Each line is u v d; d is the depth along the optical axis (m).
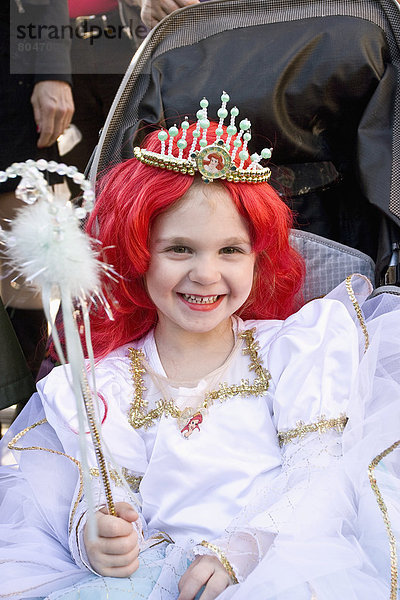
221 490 1.31
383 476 1.25
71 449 1.35
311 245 1.59
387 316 1.38
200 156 1.28
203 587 1.14
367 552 1.16
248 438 1.35
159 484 1.34
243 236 1.33
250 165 1.36
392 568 1.08
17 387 1.64
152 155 1.32
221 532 1.28
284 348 1.39
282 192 1.64
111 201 1.41
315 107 1.55
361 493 1.21
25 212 0.97
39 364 2.31
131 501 1.33
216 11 1.56
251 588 1.06
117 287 1.43
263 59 1.53
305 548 1.11
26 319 2.30
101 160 1.49
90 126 2.30
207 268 1.29
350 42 1.51
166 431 1.35
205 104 1.33
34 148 2.21
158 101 1.50
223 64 1.53
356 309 1.42
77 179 0.96
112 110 1.49
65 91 2.14
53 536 1.33
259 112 1.53
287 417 1.32
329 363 1.34
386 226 1.53
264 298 1.54
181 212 1.30
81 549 1.21
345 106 1.56
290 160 1.62
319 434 1.28
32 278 0.92
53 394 1.38
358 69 1.51
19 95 2.14
